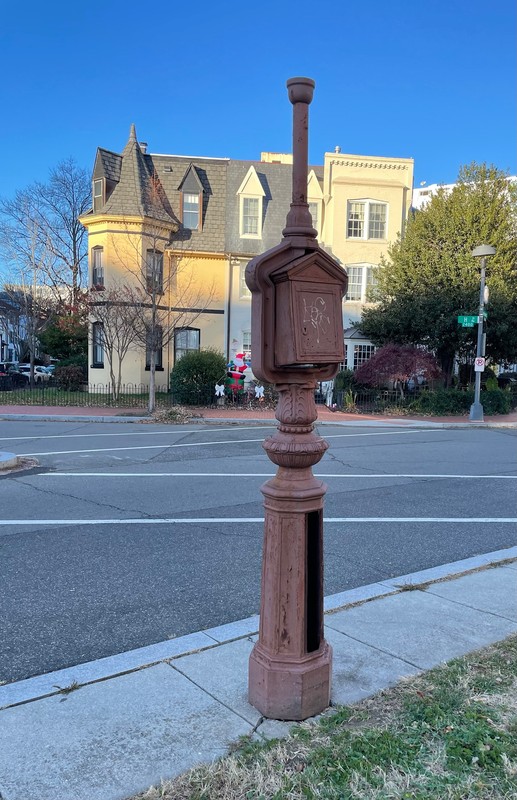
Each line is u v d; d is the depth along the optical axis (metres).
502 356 24.95
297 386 2.83
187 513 7.07
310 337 2.68
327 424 18.38
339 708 2.95
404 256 23.64
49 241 33.91
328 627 3.94
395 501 7.87
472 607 4.31
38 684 3.21
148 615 4.24
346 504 7.68
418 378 24.52
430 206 23.98
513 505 7.70
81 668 3.39
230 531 6.32
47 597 4.55
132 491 8.26
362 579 5.03
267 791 2.37
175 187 26.41
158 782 2.45
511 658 3.49
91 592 4.65
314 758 2.56
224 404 21.94
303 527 2.85
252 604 4.44
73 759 2.58
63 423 17.45
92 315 23.69
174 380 22.19
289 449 2.81
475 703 2.99
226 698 3.06
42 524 6.55
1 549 5.68
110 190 24.86
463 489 8.65
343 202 27.22
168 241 25.58
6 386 27.52
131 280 24.34
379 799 2.30
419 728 2.78
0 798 2.35
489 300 21.73
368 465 10.72
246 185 26.50
